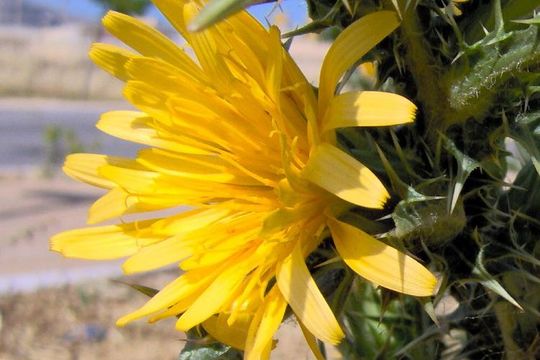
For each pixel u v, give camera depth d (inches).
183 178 4.2
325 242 4.0
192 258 4.0
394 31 4.0
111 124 4.5
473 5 4.1
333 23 4.0
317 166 3.7
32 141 47.6
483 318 5.1
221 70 4.0
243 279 3.9
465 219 4.0
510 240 4.3
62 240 4.4
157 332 17.6
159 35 4.2
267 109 4.0
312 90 3.9
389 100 3.7
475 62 4.0
